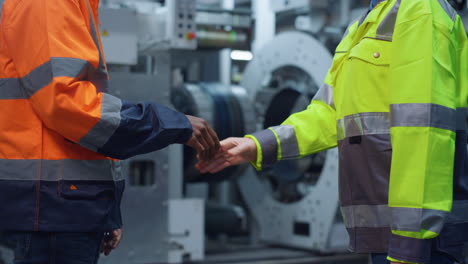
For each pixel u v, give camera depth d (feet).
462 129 5.27
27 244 5.03
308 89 16.10
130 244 12.42
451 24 5.08
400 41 4.99
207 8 15.76
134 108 5.21
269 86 17.38
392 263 4.84
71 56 4.90
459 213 5.15
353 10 15.23
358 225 5.39
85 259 5.19
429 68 4.81
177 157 14.11
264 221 16.55
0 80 5.20
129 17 12.26
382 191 5.20
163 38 12.89
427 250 4.75
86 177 5.18
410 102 4.83
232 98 16.16
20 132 5.10
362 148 5.33
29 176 5.04
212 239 17.95
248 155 6.39
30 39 4.91
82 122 4.91
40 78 4.86
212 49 16.85
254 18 17.52
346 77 5.57
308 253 15.02
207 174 15.96
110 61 12.14
